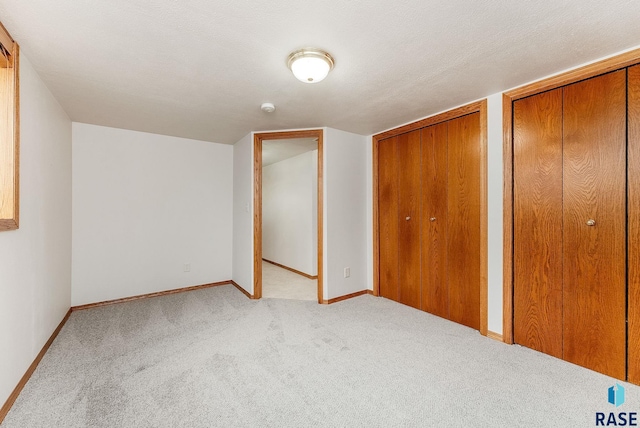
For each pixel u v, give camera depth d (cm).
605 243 188
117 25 148
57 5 133
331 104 261
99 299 327
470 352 220
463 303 272
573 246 202
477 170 259
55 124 246
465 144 268
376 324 273
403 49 172
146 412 155
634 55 173
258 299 352
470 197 265
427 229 304
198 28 150
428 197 302
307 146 427
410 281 323
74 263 312
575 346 202
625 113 179
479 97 249
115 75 203
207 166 402
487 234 247
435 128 294
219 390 174
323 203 334
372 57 180
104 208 330
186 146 386
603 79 188
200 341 238
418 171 312
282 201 555
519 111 229
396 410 159
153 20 144
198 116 293
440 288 292
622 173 181
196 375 190
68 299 295
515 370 196
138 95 238
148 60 183
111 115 290
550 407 160
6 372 156
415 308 317
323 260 335
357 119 306
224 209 418
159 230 366
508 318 234
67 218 290
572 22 147
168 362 205
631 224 178
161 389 175
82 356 213
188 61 184
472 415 155
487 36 159
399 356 215
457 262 276
